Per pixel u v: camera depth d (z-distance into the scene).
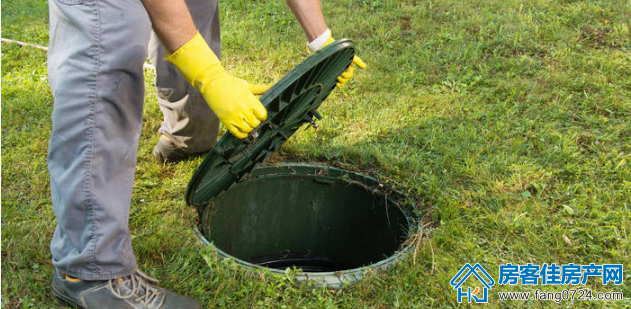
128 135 1.82
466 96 3.87
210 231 2.75
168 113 2.81
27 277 2.12
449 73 4.18
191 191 2.33
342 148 3.21
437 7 5.42
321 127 3.45
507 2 5.37
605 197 2.77
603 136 3.33
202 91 1.85
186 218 2.58
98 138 1.73
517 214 2.64
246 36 4.98
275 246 3.29
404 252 2.39
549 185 2.90
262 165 3.02
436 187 2.86
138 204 2.68
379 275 2.23
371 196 3.00
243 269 2.20
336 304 2.09
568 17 5.04
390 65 4.36
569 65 4.24
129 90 1.76
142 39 1.72
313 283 2.16
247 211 3.07
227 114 1.84
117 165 1.80
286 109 2.17
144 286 1.92
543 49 4.52
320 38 2.47
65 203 1.75
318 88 2.25
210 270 2.20
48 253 2.28
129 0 1.69
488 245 2.46
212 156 2.03
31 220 2.50
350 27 5.08
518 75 4.14
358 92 3.98
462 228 2.54
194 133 2.87
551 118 3.57
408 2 5.58
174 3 1.73
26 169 2.92
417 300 2.12
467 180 2.95
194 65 1.81
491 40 4.68
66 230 1.80
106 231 1.79
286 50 4.69
